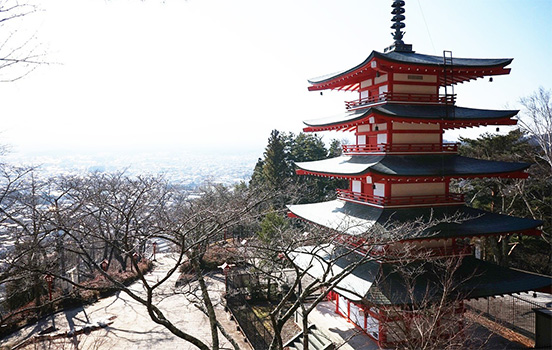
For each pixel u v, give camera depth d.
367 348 18.95
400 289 18.30
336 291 18.77
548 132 34.16
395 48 25.05
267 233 25.19
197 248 14.09
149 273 36.41
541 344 19.27
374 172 19.16
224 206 15.72
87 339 22.22
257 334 20.14
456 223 20.22
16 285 22.44
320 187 57.16
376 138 23.44
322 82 26.36
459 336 17.00
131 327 23.95
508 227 20.00
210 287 31.27
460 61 23.48
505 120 21.92
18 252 14.47
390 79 22.39
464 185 42.78
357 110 25.83
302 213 27.09
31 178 18.75
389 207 21.09
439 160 22.33
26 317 24.67
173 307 27.56
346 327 21.78
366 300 14.90
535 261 35.50
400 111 21.44
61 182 19.52
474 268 20.45
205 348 12.10
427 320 14.62
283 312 25.36
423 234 18.81
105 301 28.70
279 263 16.48
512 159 37.97
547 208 34.84
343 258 22.41
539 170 37.00
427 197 21.61
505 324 22.12
